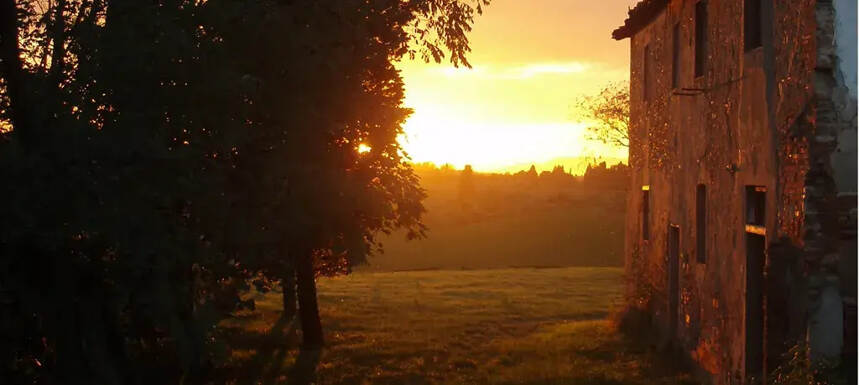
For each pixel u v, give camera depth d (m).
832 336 8.34
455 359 16.02
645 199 18.30
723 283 11.90
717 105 12.24
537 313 24.67
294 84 9.81
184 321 8.38
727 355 11.62
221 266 9.35
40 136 7.56
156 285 7.85
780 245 9.28
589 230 70.31
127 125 7.76
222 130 8.55
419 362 15.79
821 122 8.41
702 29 13.65
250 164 9.78
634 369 14.34
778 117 9.48
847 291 8.36
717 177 12.25
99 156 7.39
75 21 8.58
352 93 10.56
